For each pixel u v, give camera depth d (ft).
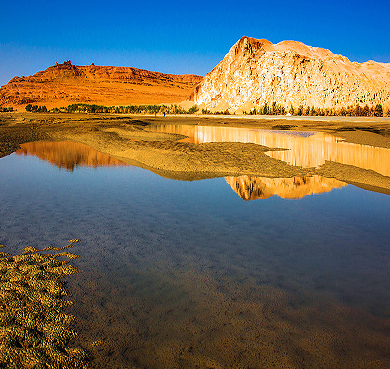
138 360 12.00
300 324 14.21
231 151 60.34
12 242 22.16
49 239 22.85
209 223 26.43
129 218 27.48
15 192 35.37
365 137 87.61
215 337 13.32
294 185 38.47
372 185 38.40
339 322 14.38
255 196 34.17
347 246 22.25
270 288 17.07
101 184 39.11
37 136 93.50
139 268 19.01
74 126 128.06
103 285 17.06
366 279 18.06
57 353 12.06
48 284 16.70
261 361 12.07
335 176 42.50
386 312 15.12
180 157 53.26
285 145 71.41
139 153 58.90
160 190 36.47
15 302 14.89
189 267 19.21
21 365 11.37
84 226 25.52
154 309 15.11
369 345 12.98
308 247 22.07
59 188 37.27
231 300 15.96
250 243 22.67
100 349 12.48
